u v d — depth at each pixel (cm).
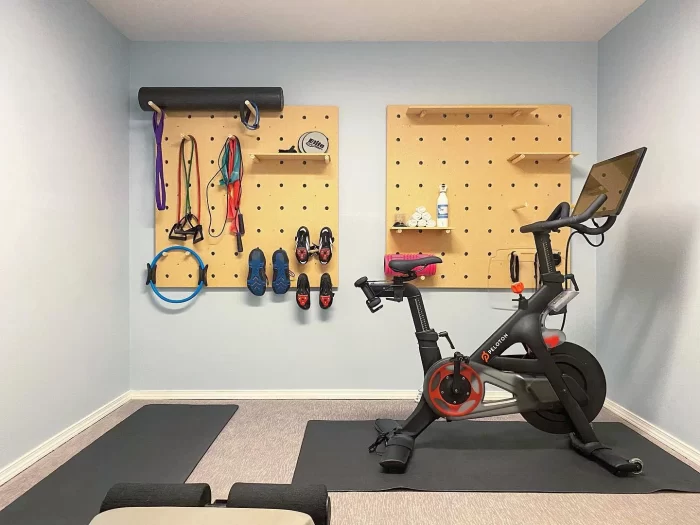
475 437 310
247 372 392
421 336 287
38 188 277
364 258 391
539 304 284
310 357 392
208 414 351
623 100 350
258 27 366
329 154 378
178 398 392
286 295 391
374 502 228
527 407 281
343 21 355
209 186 389
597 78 389
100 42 346
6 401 251
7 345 252
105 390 353
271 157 382
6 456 251
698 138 273
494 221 388
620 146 354
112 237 363
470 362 281
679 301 288
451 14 344
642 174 327
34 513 215
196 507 126
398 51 389
